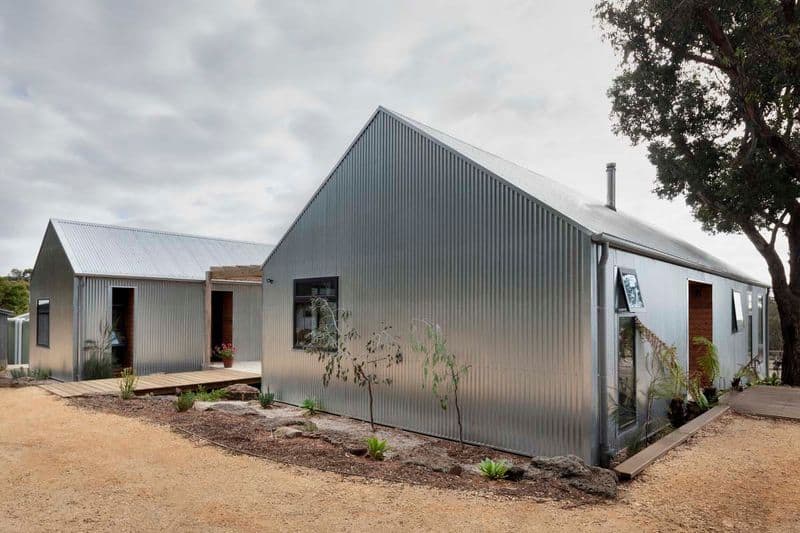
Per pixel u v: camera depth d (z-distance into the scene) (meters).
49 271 13.25
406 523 3.47
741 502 3.82
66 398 8.56
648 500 3.87
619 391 5.95
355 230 8.39
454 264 6.90
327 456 5.14
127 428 6.28
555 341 5.79
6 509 3.76
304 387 9.15
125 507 3.79
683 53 10.35
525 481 4.34
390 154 7.93
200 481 4.36
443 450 6.16
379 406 7.78
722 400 7.94
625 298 6.11
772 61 8.85
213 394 9.94
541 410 5.88
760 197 11.30
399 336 7.55
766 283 15.30
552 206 5.91
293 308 9.49
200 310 13.79
